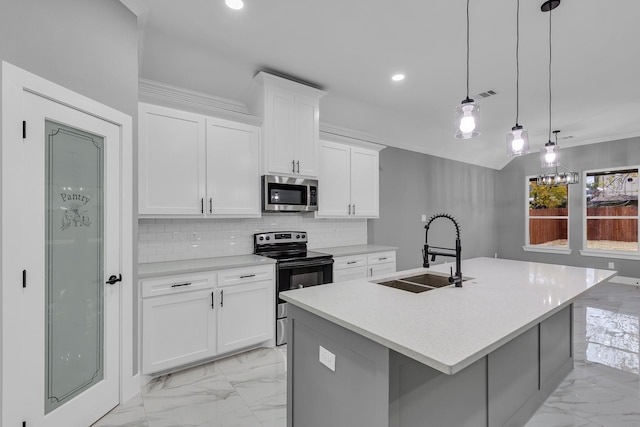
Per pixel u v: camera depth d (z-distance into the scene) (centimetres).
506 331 119
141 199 244
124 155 206
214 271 259
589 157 585
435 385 132
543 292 177
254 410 202
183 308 243
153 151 250
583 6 211
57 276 167
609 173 566
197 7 212
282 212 365
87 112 180
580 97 374
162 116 255
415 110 411
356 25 233
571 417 199
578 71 307
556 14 220
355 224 444
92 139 186
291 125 321
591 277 217
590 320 369
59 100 164
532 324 132
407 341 109
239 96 329
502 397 172
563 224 623
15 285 145
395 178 499
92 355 188
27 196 150
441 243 572
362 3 209
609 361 272
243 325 275
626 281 546
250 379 240
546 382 218
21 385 148
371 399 121
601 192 577
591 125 490
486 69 303
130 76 211
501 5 211
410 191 520
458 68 300
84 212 181
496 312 142
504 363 173
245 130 300
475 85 338
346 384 133
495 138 560
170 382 234
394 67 298
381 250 391
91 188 186
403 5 212
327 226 411
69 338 174
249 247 342
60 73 165
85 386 183
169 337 237
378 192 430
